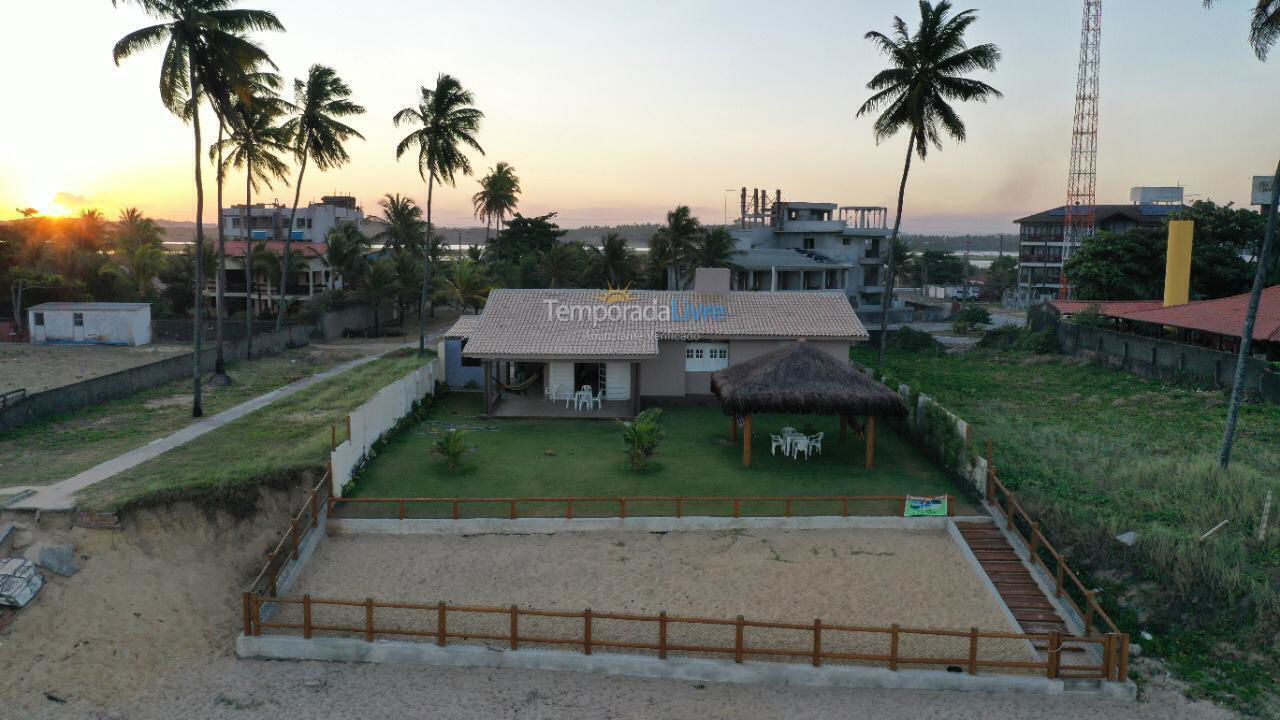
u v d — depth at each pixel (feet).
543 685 58.34
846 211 358.02
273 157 164.76
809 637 62.90
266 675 59.21
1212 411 119.55
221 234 141.08
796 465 95.71
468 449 100.42
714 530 79.25
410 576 71.15
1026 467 91.50
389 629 62.23
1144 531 70.90
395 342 207.00
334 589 69.10
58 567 65.72
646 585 69.92
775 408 91.76
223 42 107.04
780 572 72.08
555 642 59.93
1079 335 177.99
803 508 82.17
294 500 79.15
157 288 242.17
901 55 130.93
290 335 187.01
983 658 59.93
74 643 60.44
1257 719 52.65
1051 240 389.80
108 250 243.40
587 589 69.36
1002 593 67.82
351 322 226.38
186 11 103.35
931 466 95.81
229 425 104.42
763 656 60.23
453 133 169.27
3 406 97.66
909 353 201.57
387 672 59.77
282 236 304.71
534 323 123.44
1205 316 148.25
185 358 141.79
